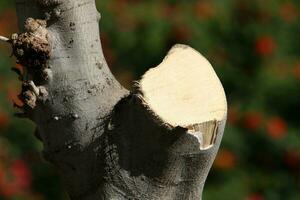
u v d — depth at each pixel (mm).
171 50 1900
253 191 4211
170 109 1818
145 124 1800
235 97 4379
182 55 1890
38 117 1835
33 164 4070
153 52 4309
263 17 4531
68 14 1814
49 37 1811
